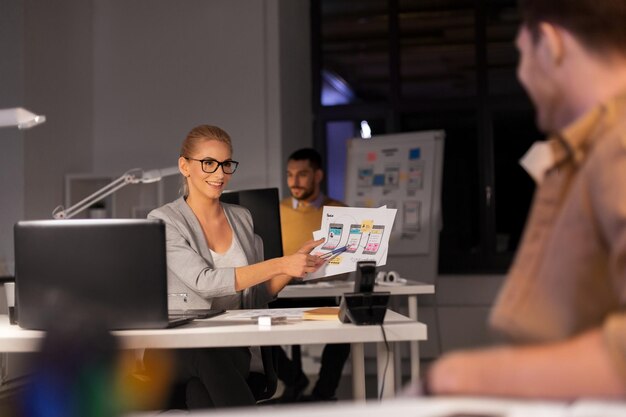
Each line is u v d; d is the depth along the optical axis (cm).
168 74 654
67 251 205
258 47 642
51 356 72
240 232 281
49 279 206
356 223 254
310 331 204
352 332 205
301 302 462
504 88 692
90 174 602
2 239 541
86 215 609
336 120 716
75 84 627
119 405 73
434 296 609
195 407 241
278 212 347
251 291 276
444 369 83
